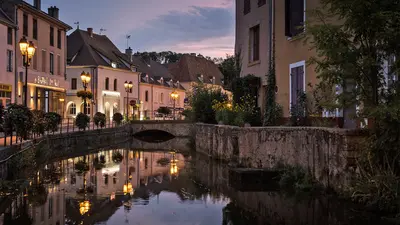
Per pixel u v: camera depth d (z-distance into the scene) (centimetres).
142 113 6456
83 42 5541
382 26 726
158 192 1162
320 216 803
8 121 1470
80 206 985
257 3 1883
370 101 787
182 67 8169
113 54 6203
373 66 771
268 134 1277
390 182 747
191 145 3020
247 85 1870
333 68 844
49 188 1215
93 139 3058
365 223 714
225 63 2219
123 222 845
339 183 873
